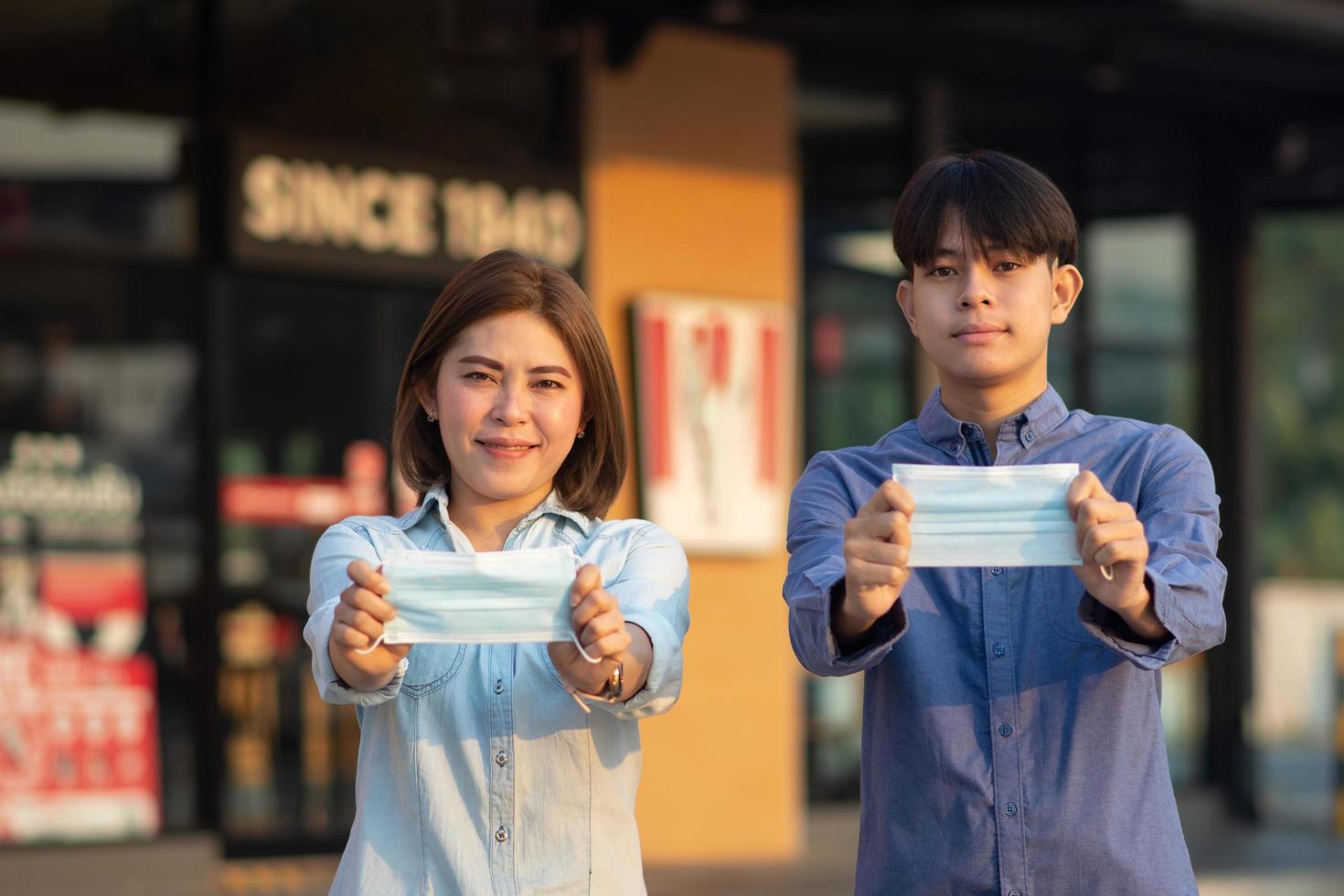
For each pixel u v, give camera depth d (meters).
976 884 2.95
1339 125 12.10
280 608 8.66
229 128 8.38
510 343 2.92
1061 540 2.70
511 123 9.38
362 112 8.89
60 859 7.98
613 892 2.88
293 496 8.70
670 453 9.70
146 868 8.16
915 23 9.48
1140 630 2.75
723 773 9.91
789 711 10.16
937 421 3.16
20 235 8.07
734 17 9.48
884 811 3.04
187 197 8.45
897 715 3.03
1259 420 12.54
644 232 9.73
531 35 9.29
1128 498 3.05
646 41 9.64
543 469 2.96
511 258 2.98
